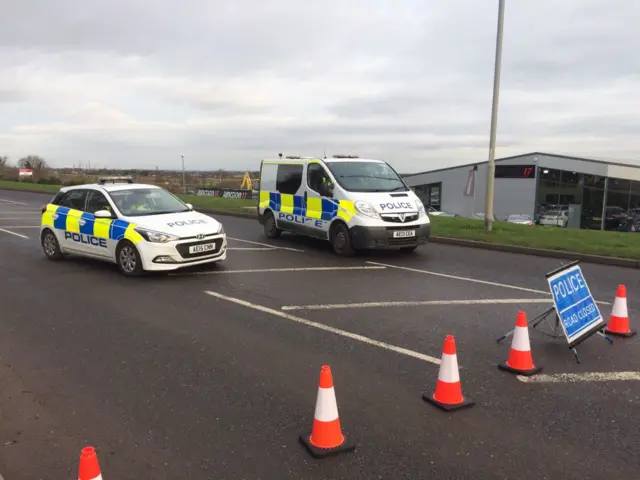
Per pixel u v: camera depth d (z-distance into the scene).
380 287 7.71
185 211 9.07
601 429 3.51
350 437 3.38
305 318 6.02
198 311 6.28
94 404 3.83
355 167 11.07
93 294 7.08
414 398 3.96
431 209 41.00
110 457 3.15
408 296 7.16
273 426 3.52
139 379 4.27
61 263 9.34
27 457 3.15
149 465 3.06
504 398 3.97
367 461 3.11
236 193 33.31
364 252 11.03
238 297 6.97
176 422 3.57
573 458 3.16
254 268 9.06
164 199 9.27
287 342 5.19
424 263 9.85
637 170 38.03
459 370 4.52
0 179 48.38
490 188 13.72
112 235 8.36
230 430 3.46
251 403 3.86
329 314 6.20
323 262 9.77
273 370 4.47
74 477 2.96
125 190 9.10
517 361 4.47
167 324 5.76
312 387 4.14
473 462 3.10
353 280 8.19
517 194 41.84
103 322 5.82
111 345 5.07
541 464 3.09
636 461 3.13
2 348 4.98
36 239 12.59
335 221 10.55
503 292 7.46
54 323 5.77
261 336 5.36
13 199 27.33
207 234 8.42
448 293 7.37
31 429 3.47
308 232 11.48
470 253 11.23
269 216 13.02
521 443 3.32
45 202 25.44
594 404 3.88
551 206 40.78
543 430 3.49
